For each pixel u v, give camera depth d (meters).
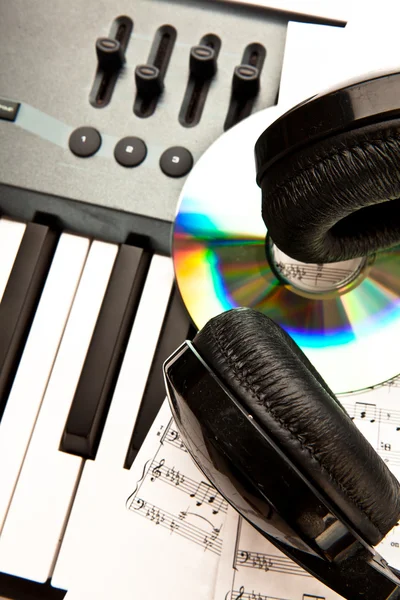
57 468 0.48
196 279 0.48
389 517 0.39
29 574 0.47
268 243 0.49
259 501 0.39
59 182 0.49
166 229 0.49
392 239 0.43
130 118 0.50
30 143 0.50
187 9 0.51
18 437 0.48
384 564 0.41
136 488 0.47
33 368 0.49
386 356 0.47
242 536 0.46
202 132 0.50
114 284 0.49
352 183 0.38
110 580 0.47
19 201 0.50
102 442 0.48
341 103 0.37
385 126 0.37
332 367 0.47
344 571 0.40
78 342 0.49
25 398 0.49
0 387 0.49
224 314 0.40
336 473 0.38
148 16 0.51
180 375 0.39
